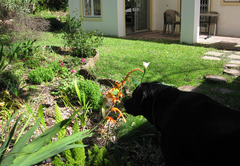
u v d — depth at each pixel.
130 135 3.14
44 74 5.11
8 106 3.86
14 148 1.80
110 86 5.00
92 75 5.36
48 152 1.74
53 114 3.76
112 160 2.15
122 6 12.29
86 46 7.56
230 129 1.63
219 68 6.14
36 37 9.53
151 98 2.19
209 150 1.66
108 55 7.89
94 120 3.63
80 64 6.43
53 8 22.23
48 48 7.84
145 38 11.48
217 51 8.12
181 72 5.91
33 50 7.03
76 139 1.87
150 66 6.48
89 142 3.09
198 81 5.30
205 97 1.92
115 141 3.09
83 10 13.98
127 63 6.86
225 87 4.91
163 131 1.99
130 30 14.27
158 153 2.79
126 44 9.85
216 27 11.98
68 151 2.16
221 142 1.62
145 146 2.99
